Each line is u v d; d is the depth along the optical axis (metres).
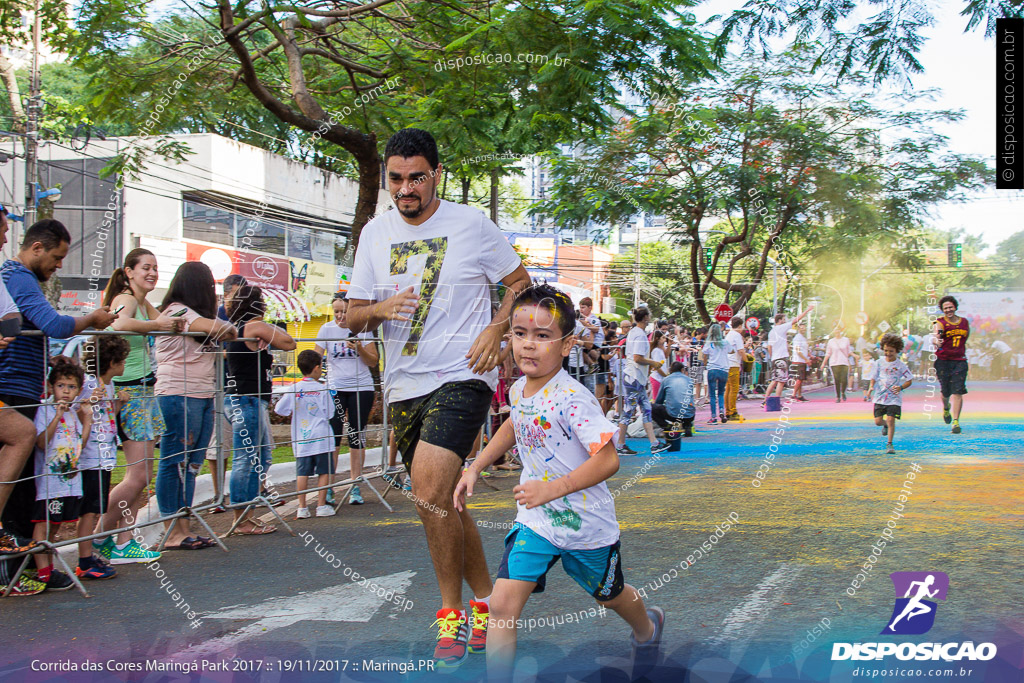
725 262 20.80
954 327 10.30
